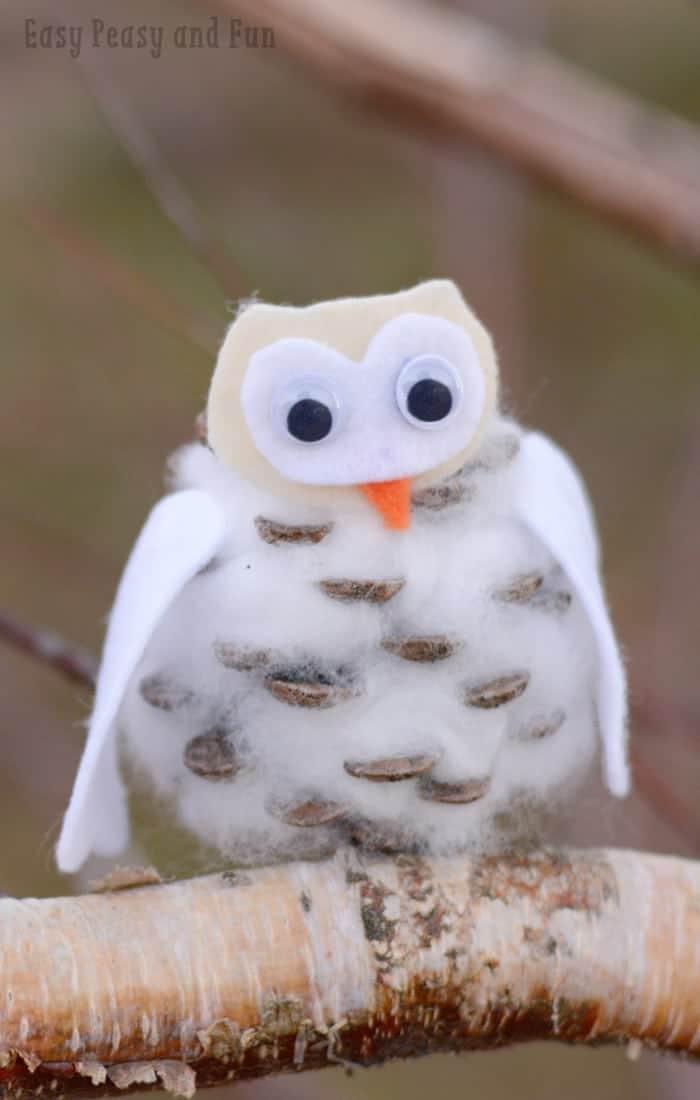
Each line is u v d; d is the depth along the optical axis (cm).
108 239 124
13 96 136
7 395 124
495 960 58
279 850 59
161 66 148
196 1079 58
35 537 113
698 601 112
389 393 57
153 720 58
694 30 152
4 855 109
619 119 94
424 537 57
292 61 100
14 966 57
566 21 154
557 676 58
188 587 57
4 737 110
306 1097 90
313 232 143
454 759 58
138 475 123
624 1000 58
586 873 59
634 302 144
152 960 57
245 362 57
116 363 125
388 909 58
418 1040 58
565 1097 114
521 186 106
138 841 62
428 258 132
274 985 57
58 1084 57
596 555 59
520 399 106
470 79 93
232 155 148
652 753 85
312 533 57
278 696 57
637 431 136
